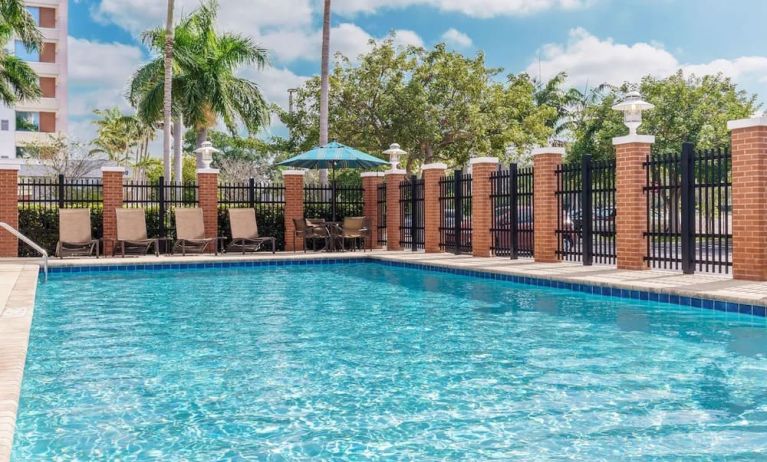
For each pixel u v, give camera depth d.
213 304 9.45
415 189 18.42
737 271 9.90
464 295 10.23
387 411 4.45
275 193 19.36
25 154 48.34
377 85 29.70
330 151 17.86
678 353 6.02
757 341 6.50
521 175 14.58
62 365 5.79
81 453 3.71
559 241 13.70
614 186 12.36
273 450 3.75
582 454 3.63
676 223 11.18
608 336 6.86
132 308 9.09
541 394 4.79
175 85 27.22
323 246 19.47
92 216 17.41
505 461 3.55
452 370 5.53
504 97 32.47
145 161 48.69
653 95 27.05
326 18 23.16
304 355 6.15
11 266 13.32
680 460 3.52
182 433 4.04
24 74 29.14
